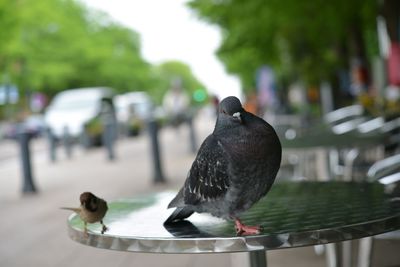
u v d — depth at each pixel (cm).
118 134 2916
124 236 274
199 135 2970
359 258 475
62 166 1784
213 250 262
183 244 264
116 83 6078
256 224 284
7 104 4584
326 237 264
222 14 1831
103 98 2559
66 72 4738
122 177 1423
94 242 284
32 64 4497
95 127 2405
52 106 2534
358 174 690
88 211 285
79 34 5191
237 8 1791
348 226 267
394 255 578
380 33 1952
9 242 802
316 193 367
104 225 295
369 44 2250
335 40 1942
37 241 795
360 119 934
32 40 4462
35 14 4378
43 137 3734
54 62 4706
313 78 1975
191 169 277
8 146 3409
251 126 259
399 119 788
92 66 5412
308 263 617
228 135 261
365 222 272
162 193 406
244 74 3984
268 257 650
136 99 3453
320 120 1267
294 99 3716
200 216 313
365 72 1825
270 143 259
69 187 1311
